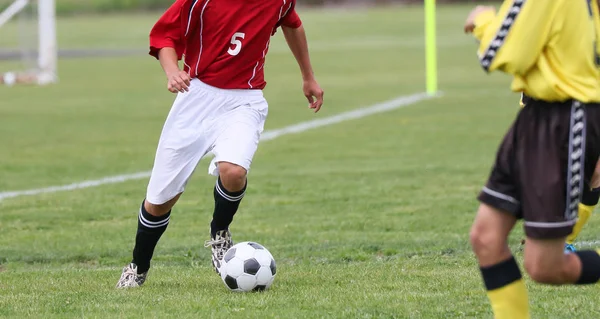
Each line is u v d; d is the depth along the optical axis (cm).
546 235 1059
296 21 1658
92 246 2094
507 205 1091
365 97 5612
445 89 5947
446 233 2131
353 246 2009
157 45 1539
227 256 1562
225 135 1545
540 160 1064
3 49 10231
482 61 1064
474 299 1443
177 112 1560
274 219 2375
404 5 16725
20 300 1501
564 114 1064
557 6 1044
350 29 12375
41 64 7062
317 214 2430
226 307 1423
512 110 4781
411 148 3650
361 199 2630
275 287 1579
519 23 1040
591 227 2117
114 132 4325
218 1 1520
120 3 16188
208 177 3105
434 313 1356
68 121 4762
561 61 1061
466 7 15700
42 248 2077
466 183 2847
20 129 4462
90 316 1372
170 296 1516
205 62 1551
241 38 1541
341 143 3850
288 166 3297
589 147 1070
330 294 1505
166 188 1553
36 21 7562
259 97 1594
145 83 6862
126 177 3120
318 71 7544
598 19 1100
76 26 13588
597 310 1360
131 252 2030
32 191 2870
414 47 9706
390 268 1733
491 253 1108
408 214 2388
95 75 7588
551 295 1463
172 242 2105
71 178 3114
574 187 1063
